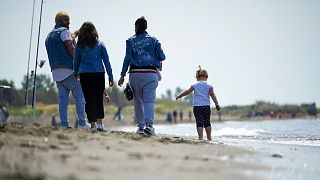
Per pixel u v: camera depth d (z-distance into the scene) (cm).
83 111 1862
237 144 1819
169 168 1062
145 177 956
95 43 1764
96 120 1766
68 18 1881
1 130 1446
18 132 1429
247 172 1073
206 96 2100
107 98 1891
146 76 1867
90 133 1572
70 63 1833
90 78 1753
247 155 1368
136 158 1157
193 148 1434
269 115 14262
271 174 1076
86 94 1762
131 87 1900
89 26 1769
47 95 11356
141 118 1939
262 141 2134
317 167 1216
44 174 923
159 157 1198
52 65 1839
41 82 11506
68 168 997
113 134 1620
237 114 14938
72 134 1486
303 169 1179
